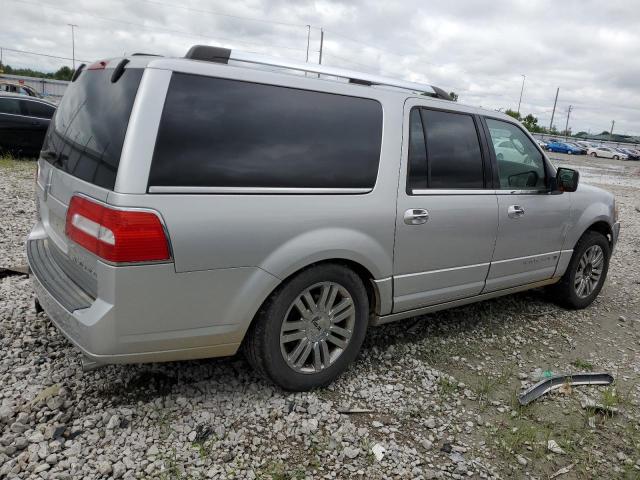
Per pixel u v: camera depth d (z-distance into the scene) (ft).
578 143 179.63
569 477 8.71
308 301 9.82
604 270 17.19
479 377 11.74
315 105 9.77
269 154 9.03
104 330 7.95
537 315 15.96
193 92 8.39
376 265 10.55
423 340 13.35
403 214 10.82
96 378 10.08
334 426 9.35
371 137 10.43
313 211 9.46
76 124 9.59
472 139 12.57
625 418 10.57
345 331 10.52
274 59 9.79
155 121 7.96
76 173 8.86
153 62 8.19
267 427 9.15
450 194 11.84
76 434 8.53
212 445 8.58
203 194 8.27
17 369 10.09
